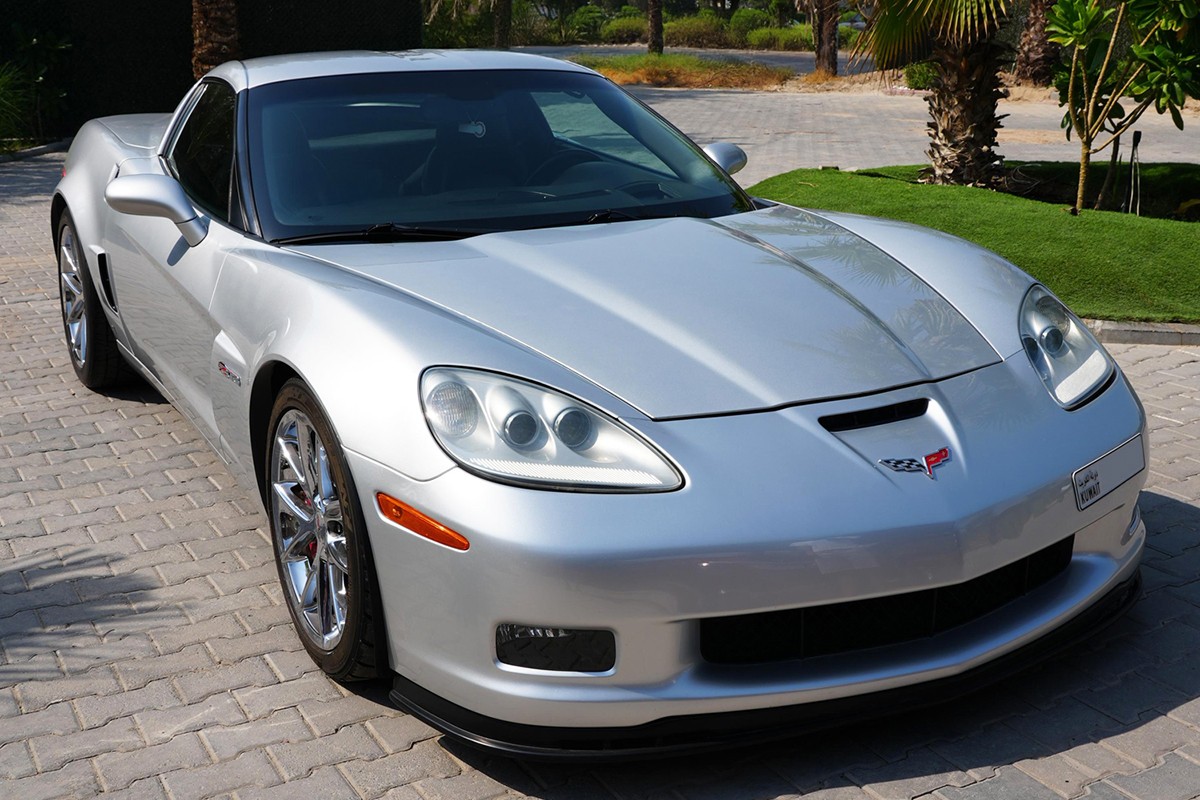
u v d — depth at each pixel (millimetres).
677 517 2172
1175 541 3432
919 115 19219
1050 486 2436
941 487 2314
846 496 2242
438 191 3301
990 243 6953
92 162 4645
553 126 3670
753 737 2281
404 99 3613
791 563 2182
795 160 13000
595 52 43719
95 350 4773
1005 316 2846
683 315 2633
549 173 3453
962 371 2613
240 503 3869
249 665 2859
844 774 2377
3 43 14492
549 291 2719
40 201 10477
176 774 2416
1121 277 6336
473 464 2227
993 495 2350
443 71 3766
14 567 3426
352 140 3426
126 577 3350
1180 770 2359
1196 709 2578
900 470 2312
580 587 2135
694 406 2357
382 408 2373
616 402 2338
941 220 7480
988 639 2422
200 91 4102
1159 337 5621
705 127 17156
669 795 2326
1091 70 7914
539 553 2133
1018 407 2564
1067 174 9531
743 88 27172
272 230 3160
